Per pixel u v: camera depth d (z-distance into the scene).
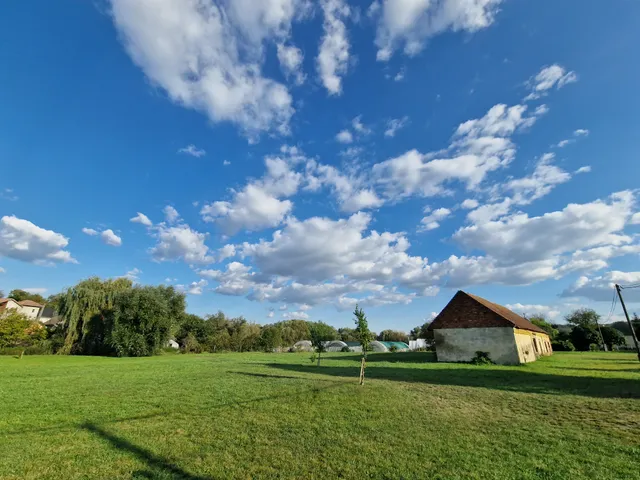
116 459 5.98
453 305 29.55
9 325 40.78
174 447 6.59
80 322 45.53
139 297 44.66
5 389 13.34
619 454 6.26
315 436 7.29
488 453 6.37
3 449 6.44
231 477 5.34
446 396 11.74
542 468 5.66
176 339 61.69
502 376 17.45
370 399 10.92
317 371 19.83
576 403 10.52
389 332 94.62
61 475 5.34
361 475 5.45
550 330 58.53
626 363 26.38
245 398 11.00
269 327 60.84
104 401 10.70
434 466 5.77
